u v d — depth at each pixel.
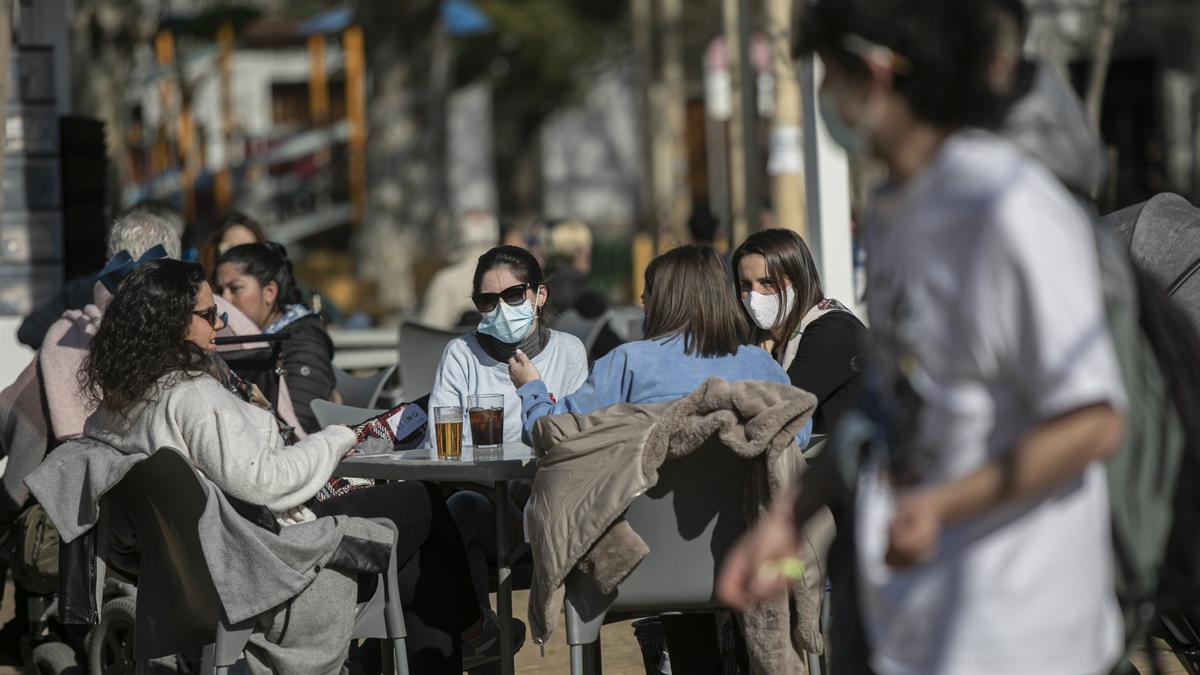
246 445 9.23
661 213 49.44
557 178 80.31
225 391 9.46
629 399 9.33
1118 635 4.95
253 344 13.09
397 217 46.34
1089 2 54.56
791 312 11.33
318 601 9.34
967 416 4.73
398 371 17.44
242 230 16.89
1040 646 4.70
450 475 9.27
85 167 20.25
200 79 50.00
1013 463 4.44
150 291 9.42
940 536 4.80
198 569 9.20
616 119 80.31
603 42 70.94
